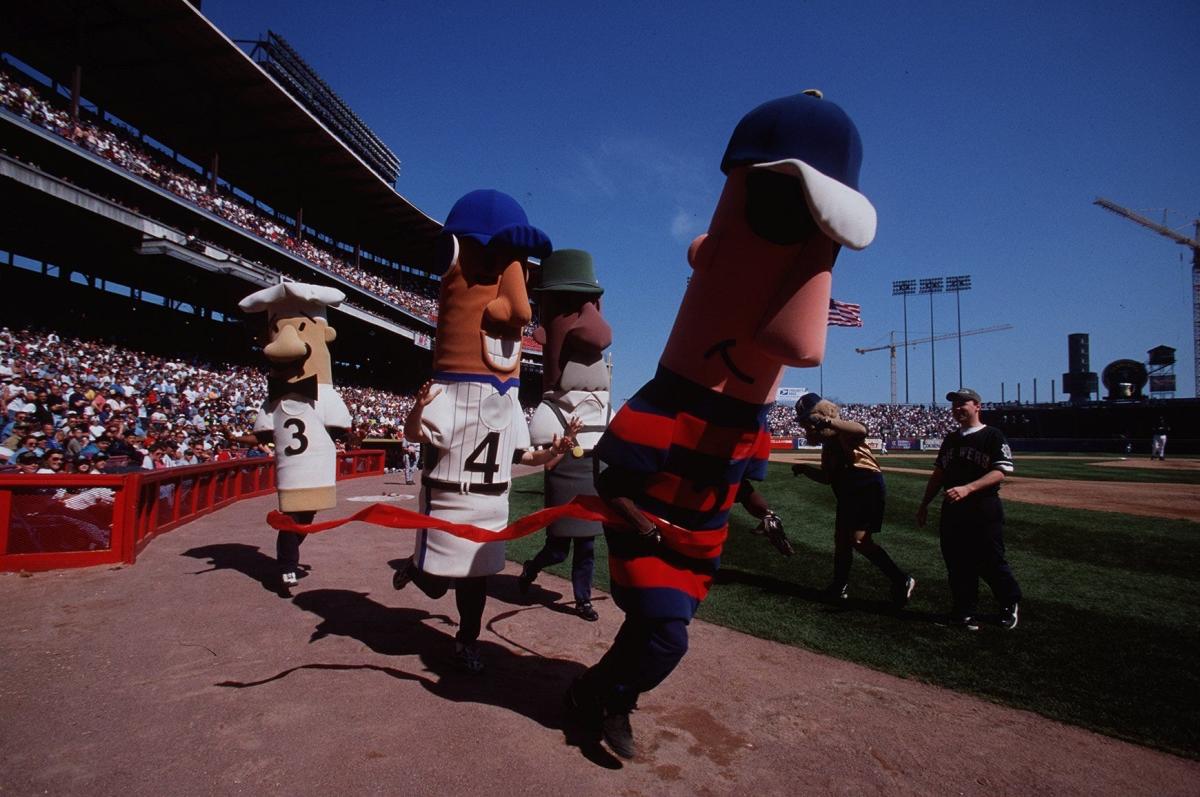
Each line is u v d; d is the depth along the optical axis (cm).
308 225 3909
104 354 1864
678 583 296
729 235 281
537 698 370
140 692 355
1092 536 902
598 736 324
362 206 3600
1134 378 5259
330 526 348
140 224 1864
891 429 6378
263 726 321
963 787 287
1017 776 297
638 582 295
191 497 929
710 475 292
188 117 2631
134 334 2384
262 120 2667
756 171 268
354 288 3203
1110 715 359
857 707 368
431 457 405
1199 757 315
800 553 806
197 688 363
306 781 273
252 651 422
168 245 1967
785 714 358
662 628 294
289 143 2861
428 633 476
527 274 422
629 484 293
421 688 375
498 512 399
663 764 301
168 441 1312
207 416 1819
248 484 1276
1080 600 583
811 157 267
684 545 297
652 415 289
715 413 287
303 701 351
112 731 311
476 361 407
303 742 306
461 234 406
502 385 408
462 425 396
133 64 2242
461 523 388
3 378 1277
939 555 788
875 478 568
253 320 609
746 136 279
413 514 342
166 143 2834
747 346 281
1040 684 400
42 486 610
